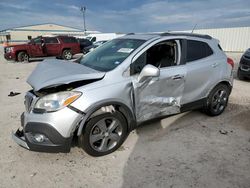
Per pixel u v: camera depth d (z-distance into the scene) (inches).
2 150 138.3
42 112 114.6
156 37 151.8
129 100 133.0
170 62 153.8
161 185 108.4
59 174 117.0
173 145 143.5
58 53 692.1
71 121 114.3
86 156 132.3
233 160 127.5
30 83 126.4
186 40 162.7
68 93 115.3
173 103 155.2
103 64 142.7
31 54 645.9
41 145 116.4
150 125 171.0
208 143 146.0
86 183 110.6
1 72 454.6
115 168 121.6
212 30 986.7
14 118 189.6
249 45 877.2
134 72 136.1
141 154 134.0
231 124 174.7
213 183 109.3
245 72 320.5
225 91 189.3
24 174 117.0
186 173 116.7
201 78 166.9
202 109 189.3
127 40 160.6
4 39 2359.7
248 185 108.0
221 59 181.0
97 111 123.9
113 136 132.9
